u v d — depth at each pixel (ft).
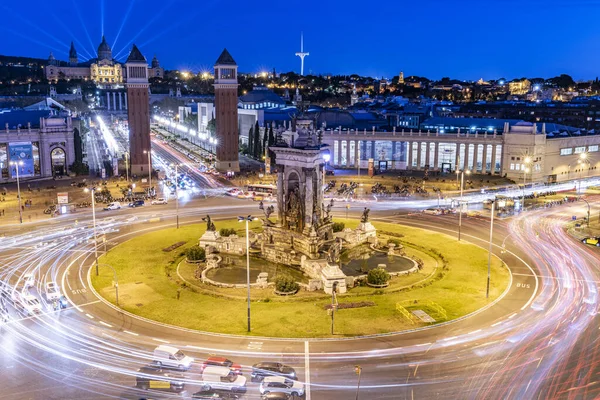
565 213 410.52
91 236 337.31
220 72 608.60
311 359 174.09
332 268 241.14
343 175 604.08
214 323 203.82
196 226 365.61
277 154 295.89
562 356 174.50
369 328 198.49
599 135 629.10
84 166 598.34
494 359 173.37
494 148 595.88
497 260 285.64
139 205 440.86
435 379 160.66
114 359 174.81
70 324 202.80
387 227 363.97
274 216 398.62
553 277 257.14
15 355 176.86
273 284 248.73
